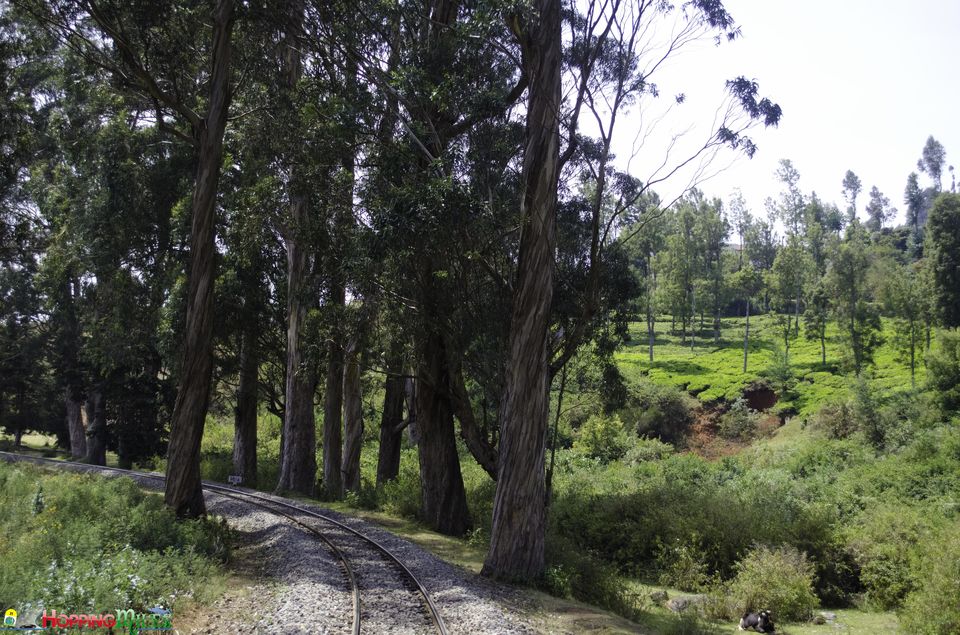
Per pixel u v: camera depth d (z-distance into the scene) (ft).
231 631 29.89
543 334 48.47
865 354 186.91
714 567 63.00
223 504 73.77
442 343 69.36
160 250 104.83
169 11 59.52
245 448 109.29
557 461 125.08
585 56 52.80
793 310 295.28
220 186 93.20
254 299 97.71
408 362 70.38
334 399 95.04
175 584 35.04
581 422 159.63
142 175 98.78
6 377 162.91
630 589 50.14
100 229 98.58
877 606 56.54
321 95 64.90
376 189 58.80
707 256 273.13
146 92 65.21
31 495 53.21
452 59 57.16
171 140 100.89
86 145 99.14
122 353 108.58
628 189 66.03
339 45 59.26
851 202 407.85
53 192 111.24
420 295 61.82
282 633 28.50
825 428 141.90
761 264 325.01
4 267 147.43
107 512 46.68
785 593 52.54
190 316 57.41
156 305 105.70
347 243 63.67
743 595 53.11
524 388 48.14
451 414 73.10
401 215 48.06
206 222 57.93
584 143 58.90
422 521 71.20
